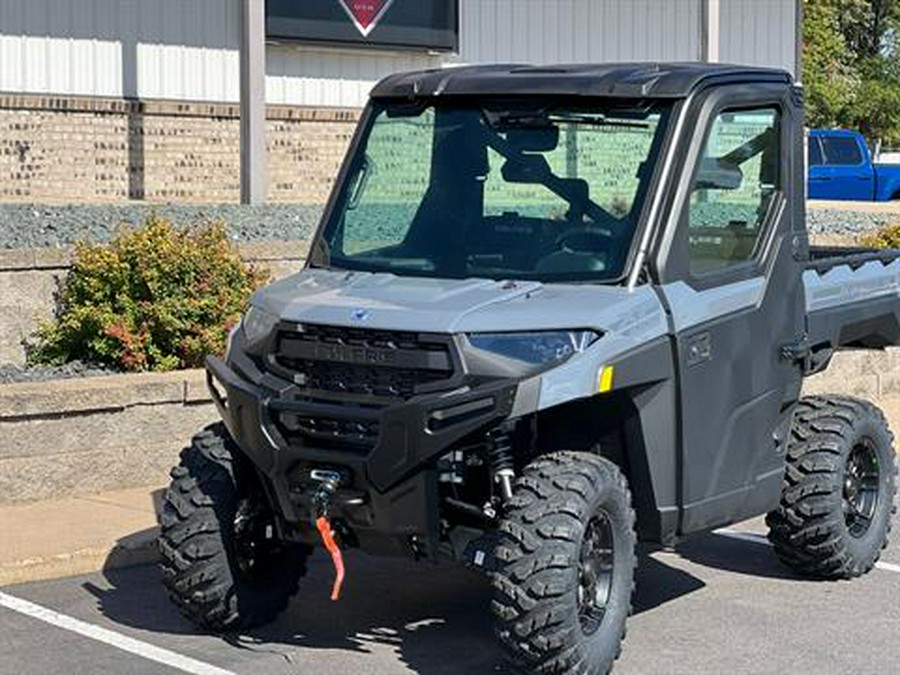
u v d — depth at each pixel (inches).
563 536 249.6
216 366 275.3
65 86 813.2
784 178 308.2
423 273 283.4
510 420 250.7
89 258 441.7
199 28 863.7
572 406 274.4
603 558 265.0
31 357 443.8
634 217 275.7
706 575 343.9
